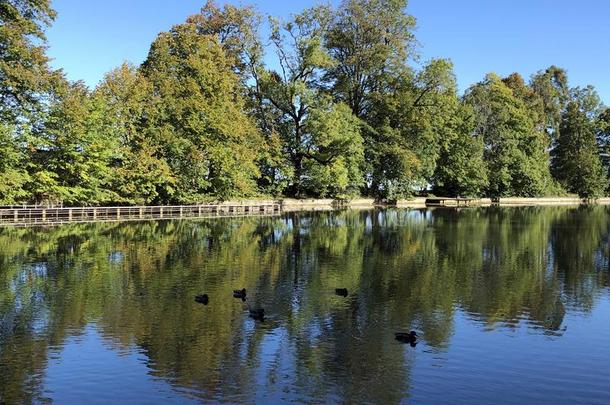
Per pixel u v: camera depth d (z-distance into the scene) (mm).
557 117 122062
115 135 56344
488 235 44781
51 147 50656
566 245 38781
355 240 40719
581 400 13016
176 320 18875
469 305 21422
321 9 76562
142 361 15117
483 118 97688
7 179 44969
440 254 34156
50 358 15312
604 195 123000
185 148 60656
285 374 14312
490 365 15109
